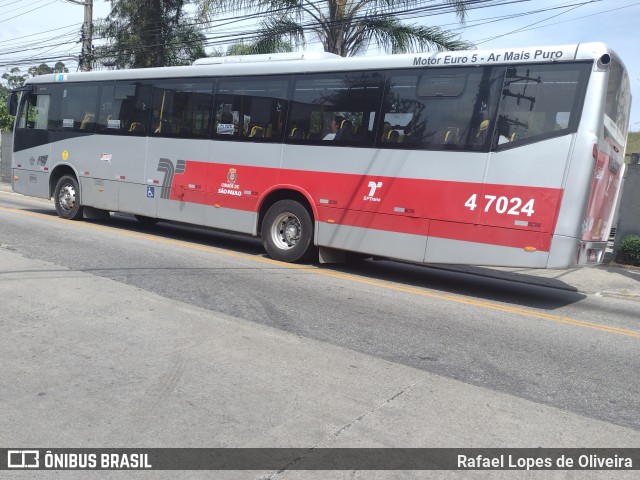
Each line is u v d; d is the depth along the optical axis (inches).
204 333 227.9
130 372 186.4
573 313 314.7
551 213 300.5
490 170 316.5
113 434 148.1
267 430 153.0
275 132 398.0
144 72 475.5
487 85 319.0
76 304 257.1
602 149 306.8
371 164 356.8
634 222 491.2
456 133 327.9
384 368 202.4
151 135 468.1
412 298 318.0
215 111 430.0
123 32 957.2
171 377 183.9
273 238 402.9
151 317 244.4
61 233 449.7
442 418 165.2
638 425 168.6
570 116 297.1
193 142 441.4
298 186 387.2
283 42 705.6
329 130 374.9
